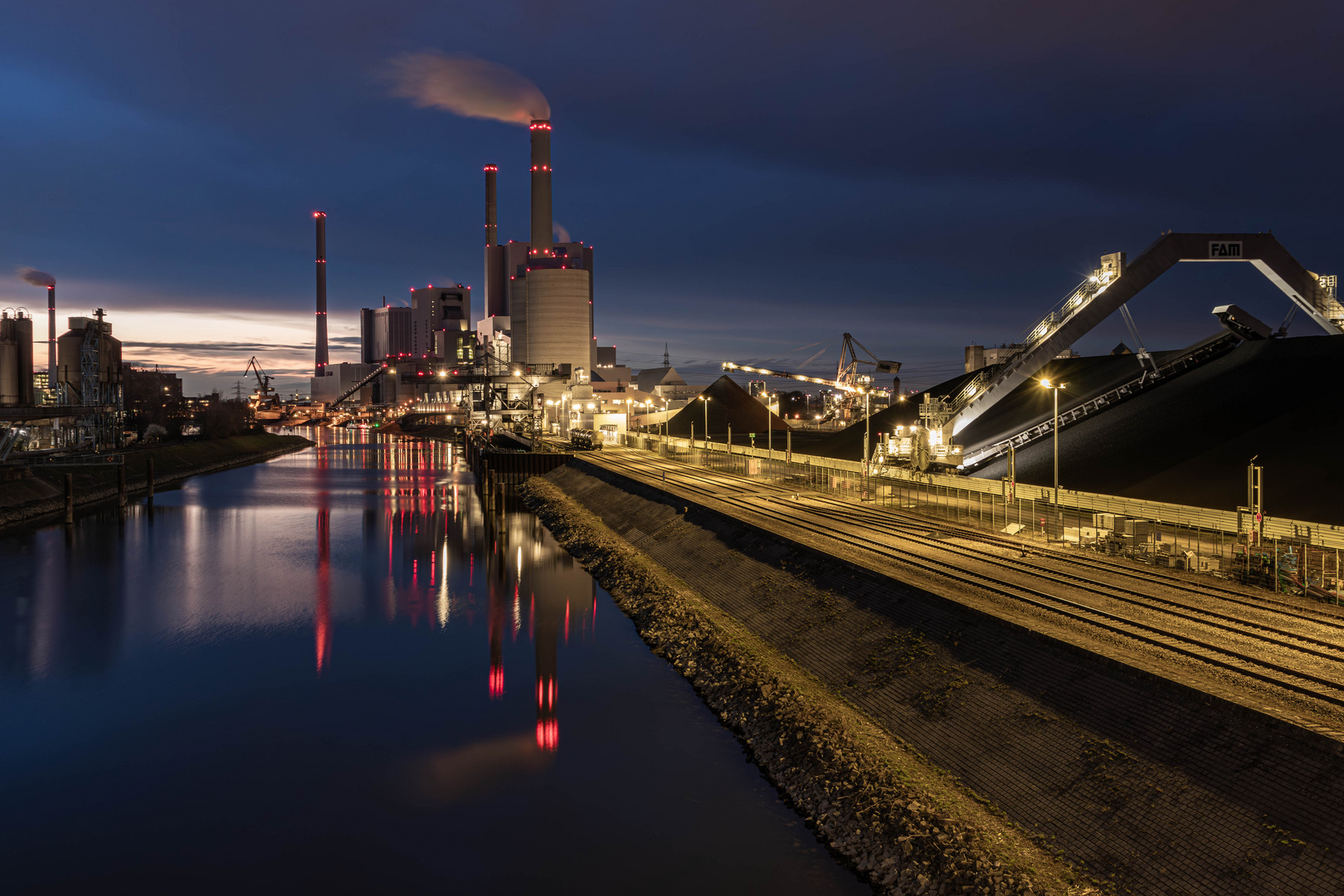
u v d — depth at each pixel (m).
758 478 110.94
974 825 26.70
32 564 87.44
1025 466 98.94
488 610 66.69
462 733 42.38
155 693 48.81
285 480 179.62
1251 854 22.36
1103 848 24.69
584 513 105.75
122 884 29.80
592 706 44.16
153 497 145.00
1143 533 55.72
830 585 50.03
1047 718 30.47
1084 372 137.12
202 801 35.75
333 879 29.91
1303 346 96.31
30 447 133.50
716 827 31.17
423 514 125.00
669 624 55.12
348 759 39.53
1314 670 30.47
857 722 35.16
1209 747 25.84
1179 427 92.69
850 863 28.16
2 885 29.70
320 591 74.56
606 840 31.67
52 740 42.12
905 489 89.94
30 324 167.62
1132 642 33.72
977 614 38.38
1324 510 64.56
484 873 30.00
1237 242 88.12
